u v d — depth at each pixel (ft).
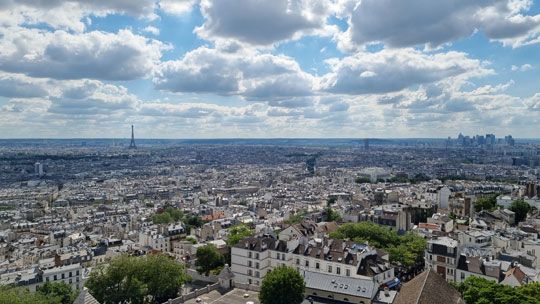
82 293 588.50
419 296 643.86
